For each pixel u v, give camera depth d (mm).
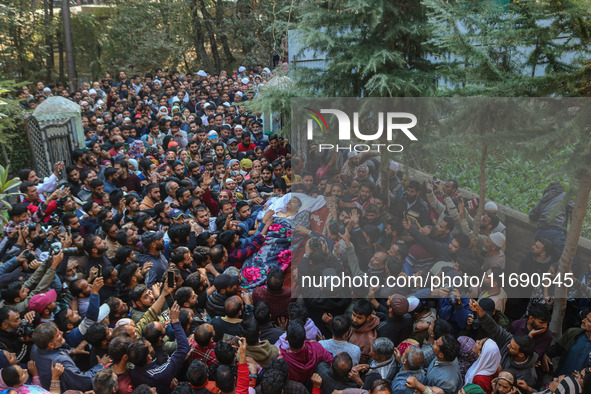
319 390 4059
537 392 4277
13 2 18141
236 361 4211
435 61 5730
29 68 19406
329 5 5859
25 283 4980
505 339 4398
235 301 4551
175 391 3594
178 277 5125
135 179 8484
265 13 18750
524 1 4523
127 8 20797
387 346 4121
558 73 4363
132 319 4785
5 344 4281
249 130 10484
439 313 4883
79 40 20922
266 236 6062
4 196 7672
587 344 4320
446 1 4754
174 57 21188
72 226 6273
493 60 4637
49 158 9766
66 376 4055
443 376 3965
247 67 19766
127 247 5438
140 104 12453
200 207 6648
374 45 5574
